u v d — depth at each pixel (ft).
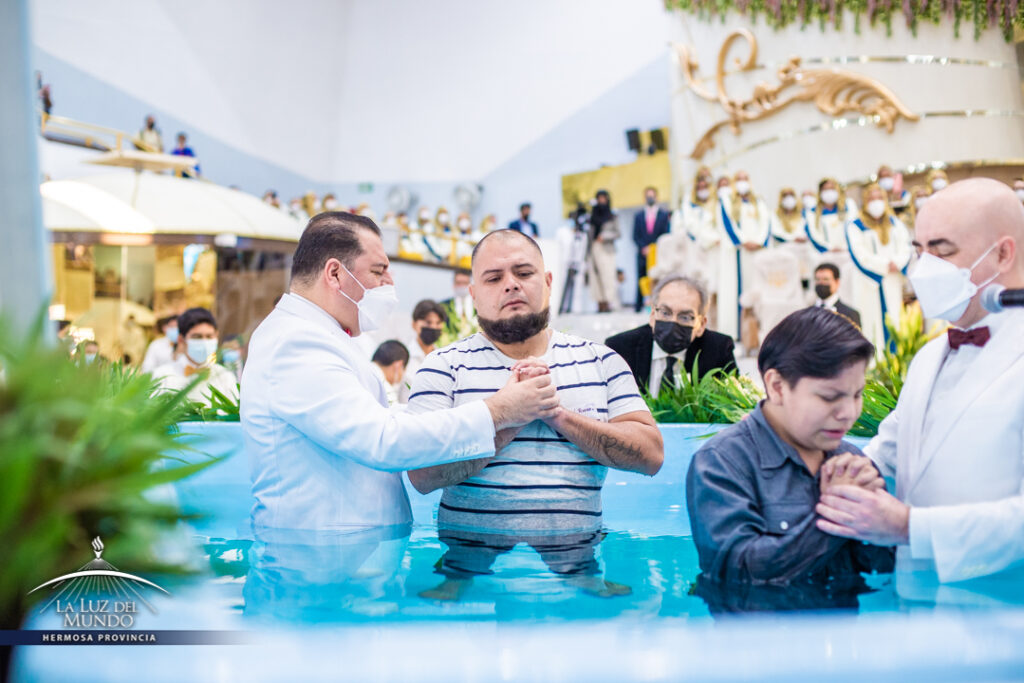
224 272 35.65
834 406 5.90
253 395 8.32
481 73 62.85
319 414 7.78
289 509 8.04
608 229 47.62
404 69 65.10
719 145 39.99
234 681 3.84
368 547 7.13
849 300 32.83
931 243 6.44
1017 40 34.65
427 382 8.26
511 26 61.57
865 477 6.01
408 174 65.46
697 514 6.25
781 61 37.60
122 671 3.86
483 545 7.17
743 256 35.86
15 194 5.51
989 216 6.27
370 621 4.84
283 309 8.63
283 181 64.90
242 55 61.52
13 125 5.52
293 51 63.87
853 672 4.13
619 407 8.43
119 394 4.05
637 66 57.16
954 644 4.41
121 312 33.86
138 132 56.95
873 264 31.30
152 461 3.97
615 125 58.29
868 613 4.94
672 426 10.44
